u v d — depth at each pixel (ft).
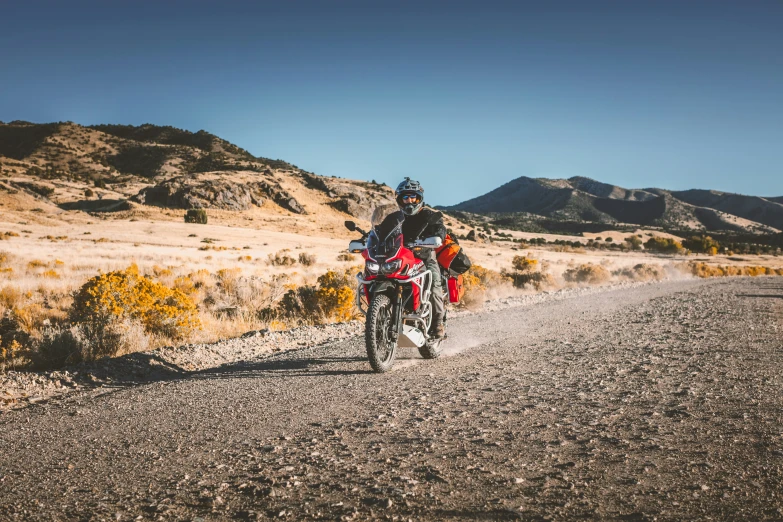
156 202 550.77
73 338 25.35
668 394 14.32
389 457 10.00
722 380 16.11
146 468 10.30
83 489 9.36
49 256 108.47
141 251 149.18
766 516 6.97
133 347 27.58
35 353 24.54
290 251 207.00
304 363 22.17
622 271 118.42
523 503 7.70
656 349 22.67
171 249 176.86
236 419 13.65
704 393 14.35
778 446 9.71
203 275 76.18
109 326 28.66
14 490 9.50
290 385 17.57
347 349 25.64
